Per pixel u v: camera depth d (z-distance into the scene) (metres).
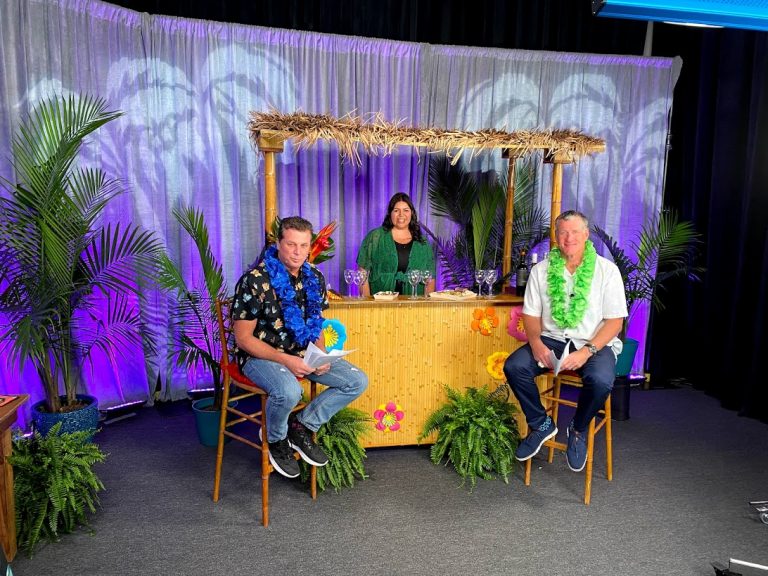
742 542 2.74
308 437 2.97
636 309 5.12
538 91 4.86
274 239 3.37
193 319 4.42
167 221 4.34
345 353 2.71
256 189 4.55
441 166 4.78
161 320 4.39
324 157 4.63
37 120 3.46
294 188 4.62
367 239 4.11
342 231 4.80
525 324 3.22
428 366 3.53
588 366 3.02
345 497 3.10
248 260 4.61
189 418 4.22
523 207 4.81
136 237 4.19
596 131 4.97
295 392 2.71
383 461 3.51
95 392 4.15
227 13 4.39
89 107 3.87
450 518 2.91
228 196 4.47
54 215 3.16
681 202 5.09
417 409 3.57
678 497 3.15
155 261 3.73
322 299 3.04
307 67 4.52
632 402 4.71
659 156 5.05
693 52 4.91
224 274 4.52
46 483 2.65
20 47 3.51
